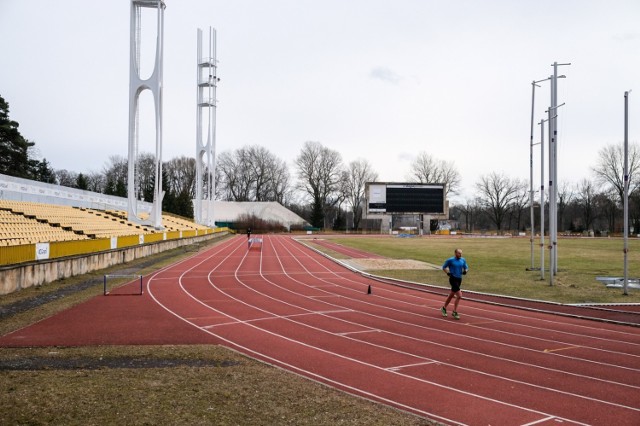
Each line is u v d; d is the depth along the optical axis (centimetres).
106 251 3041
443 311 1652
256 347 1204
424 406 830
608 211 9969
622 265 3238
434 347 1232
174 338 1279
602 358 1145
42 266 2253
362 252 4522
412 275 2789
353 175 11138
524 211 12725
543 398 874
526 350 1212
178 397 802
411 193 7600
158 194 4978
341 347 1218
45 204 3981
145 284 2345
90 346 1174
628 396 888
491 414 798
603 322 1575
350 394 851
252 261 3638
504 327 1487
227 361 1046
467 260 3666
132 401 777
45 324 1437
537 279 2548
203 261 3588
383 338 1322
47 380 877
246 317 1581
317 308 1767
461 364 1083
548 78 2627
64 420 696
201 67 7438
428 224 9081
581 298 2008
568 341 1312
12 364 1000
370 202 7581
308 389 866
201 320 1521
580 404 846
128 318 1541
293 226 9938
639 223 8981
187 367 985
